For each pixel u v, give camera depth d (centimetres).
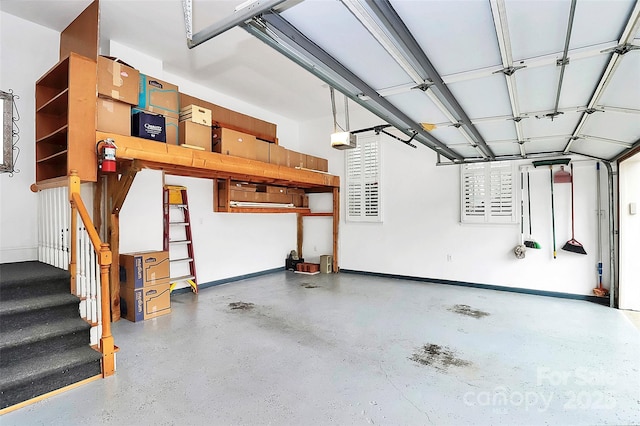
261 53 439
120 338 336
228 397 230
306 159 631
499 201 544
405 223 636
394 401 226
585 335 346
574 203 493
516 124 330
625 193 448
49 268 323
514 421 204
